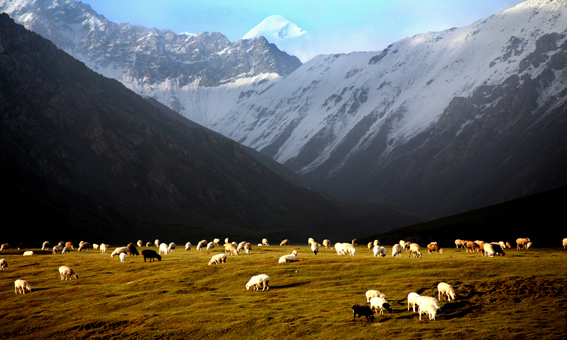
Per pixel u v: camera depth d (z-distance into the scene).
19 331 42.25
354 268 54.66
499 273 48.47
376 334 34.84
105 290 53.12
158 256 71.12
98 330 40.81
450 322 36.62
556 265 50.44
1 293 54.72
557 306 38.41
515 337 32.47
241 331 37.91
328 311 40.66
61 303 49.53
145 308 45.66
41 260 79.31
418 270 51.88
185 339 37.66
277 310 41.94
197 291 50.47
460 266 52.34
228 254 80.19
